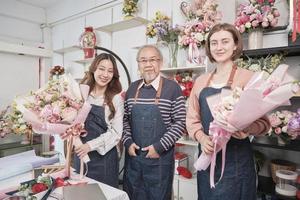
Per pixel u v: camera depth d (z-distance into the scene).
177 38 2.40
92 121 1.58
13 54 3.95
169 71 2.52
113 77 1.71
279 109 1.89
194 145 2.33
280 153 1.98
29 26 4.17
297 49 1.68
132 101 1.71
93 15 3.64
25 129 1.38
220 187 1.22
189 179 2.30
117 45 3.33
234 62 1.40
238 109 0.94
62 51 4.16
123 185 1.74
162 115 1.60
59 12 4.12
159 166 1.56
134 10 2.85
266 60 1.81
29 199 0.94
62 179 1.19
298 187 1.71
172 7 2.70
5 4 3.77
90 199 0.94
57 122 1.12
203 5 2.18
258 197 1.84
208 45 1.35
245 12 1.88
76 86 1.19
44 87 1.18
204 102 1.28
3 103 3.84
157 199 1.57
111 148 1.59
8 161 1.39
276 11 1.82
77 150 1.34
